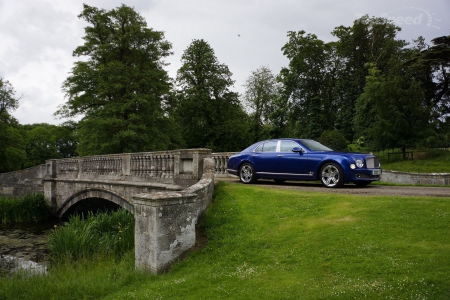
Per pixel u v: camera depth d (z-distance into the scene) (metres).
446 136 41.31
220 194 10.64
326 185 11.18
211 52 44.12
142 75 33.75
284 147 12.27
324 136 33.38
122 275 6.93
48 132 68.25
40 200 24.84
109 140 31.33
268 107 56.25
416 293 4.50
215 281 5.78
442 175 17.94
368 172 10.80
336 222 7.33
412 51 48.56
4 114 45.22
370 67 47.56
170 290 5.62
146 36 35.38
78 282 6.91
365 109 40.81
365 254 5.85
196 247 7.55
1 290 7.21
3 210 23.52
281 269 5.88
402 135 36.97
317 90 52.69
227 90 45.25
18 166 47.12
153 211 6.82
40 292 6.62
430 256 5.45
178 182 13.05
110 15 34.34
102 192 18.94
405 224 6.72
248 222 8.30
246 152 13.12
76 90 33.53
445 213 6.99
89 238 10.77
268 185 12.30
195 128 44.72
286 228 7.54
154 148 33.38
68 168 23.34
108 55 33.75
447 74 45.66
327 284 5.07
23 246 16.23
